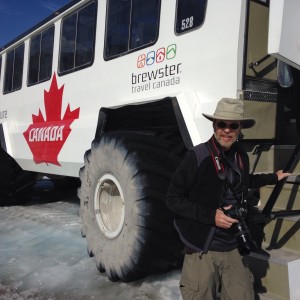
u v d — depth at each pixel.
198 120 3.14
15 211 6.46
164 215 3.16
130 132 3.57
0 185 6.53
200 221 2.26
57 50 5.30
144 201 3.15
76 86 4.86
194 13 3.33
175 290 3.24
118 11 4.20
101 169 3.64
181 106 3.21
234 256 2.38
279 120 3.44
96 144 3.71
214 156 2.29
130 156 3.28
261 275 2.78
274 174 2.65
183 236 2.39
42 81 5.67
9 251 4.46
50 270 3.87
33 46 6.00
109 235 3.54
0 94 7.07
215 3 3.16
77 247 4.48
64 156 4.86
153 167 3.22
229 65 3.05
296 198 3.09
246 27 3.03
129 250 3.23
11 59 6.74
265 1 3.21
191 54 3.34
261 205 3.26
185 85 3.39
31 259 4.18
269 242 3.00
